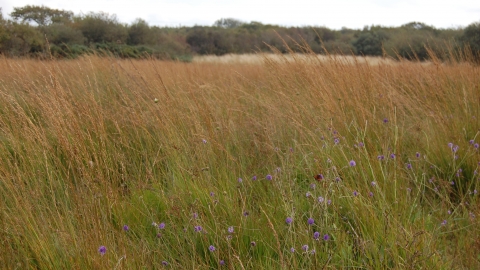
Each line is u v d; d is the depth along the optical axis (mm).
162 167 3572
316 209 2775
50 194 2955
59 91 3316
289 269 2156
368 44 21859
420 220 2693
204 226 2594
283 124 4168
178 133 3805
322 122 3938
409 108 4375
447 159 3477
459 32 13727
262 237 2531
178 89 5344
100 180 2691
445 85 5102
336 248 2434
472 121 4098
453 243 2627
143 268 2248
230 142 3852
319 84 4477
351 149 3289
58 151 3369
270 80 5840
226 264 2365
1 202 2605
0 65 6867
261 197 3025
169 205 2836
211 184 3020
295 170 3324
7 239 2326
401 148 3787
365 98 4469
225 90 5438
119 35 22938
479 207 2809
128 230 2654
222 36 32531
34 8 23359
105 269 2059
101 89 5383
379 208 2707
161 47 23594
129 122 4195
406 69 6180
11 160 3373
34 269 2184
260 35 33094
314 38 22297
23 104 4285
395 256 2197
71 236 2350
